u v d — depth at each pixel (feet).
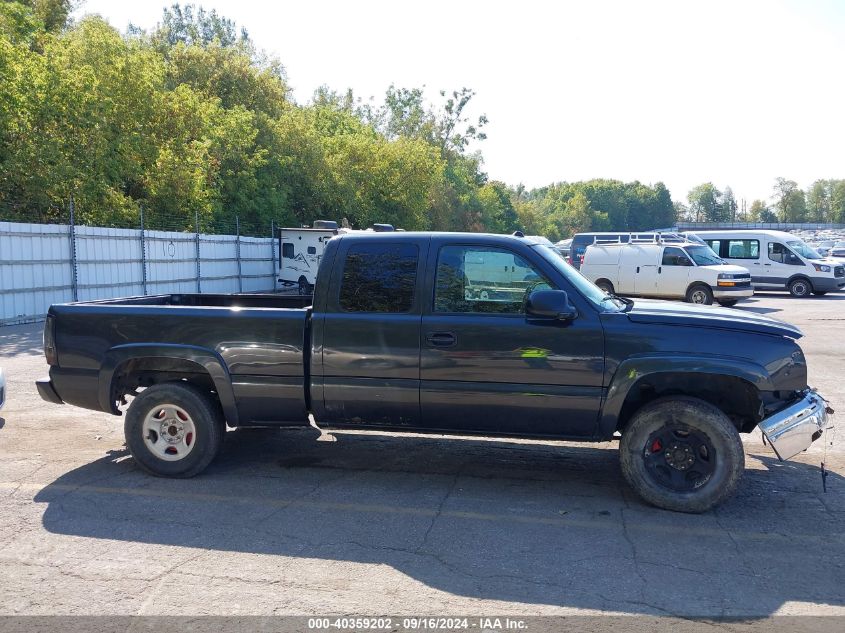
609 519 15.37
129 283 70.13
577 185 617.21
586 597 11.81
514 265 16.53
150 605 11.44
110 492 16.89
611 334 15.72
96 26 86.12
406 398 16.67
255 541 14.06
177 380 18.39
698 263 67.26
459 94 232.12
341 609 11.36
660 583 12.34
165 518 15.25
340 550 13.66
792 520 15.39
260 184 111.34
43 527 14.71
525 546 13.88
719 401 16.83
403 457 20.04
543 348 15.97
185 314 17.52
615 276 71.26
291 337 17.06
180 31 217.15
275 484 17.60
